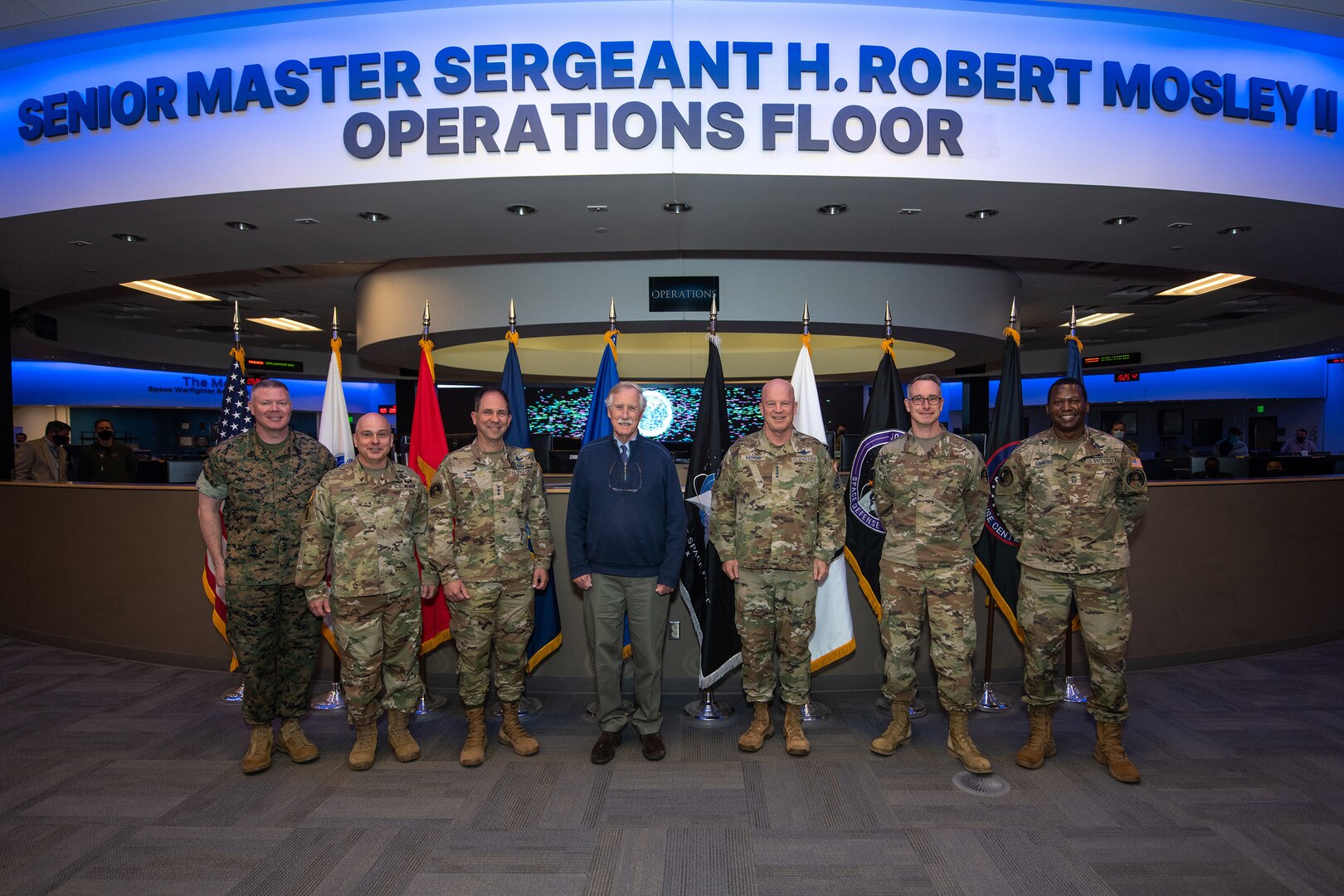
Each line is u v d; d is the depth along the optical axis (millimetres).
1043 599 3121
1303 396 15328
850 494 3943
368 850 2537
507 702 3338
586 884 2344
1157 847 2531
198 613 4582
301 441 3260
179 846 2564
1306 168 4844
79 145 4730
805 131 4336
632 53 4305
